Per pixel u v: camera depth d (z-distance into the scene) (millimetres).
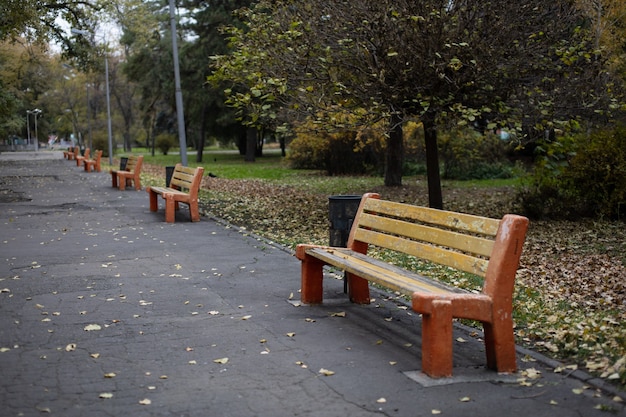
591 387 4453
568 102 12969
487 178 26531
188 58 40906
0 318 6219
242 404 4195
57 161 46281
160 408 4133
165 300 6887
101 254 9594
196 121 47344
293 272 8328
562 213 14539
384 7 11734
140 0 32000
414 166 28656
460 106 11273
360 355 5133
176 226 12539
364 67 12219
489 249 4895
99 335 5680
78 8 30062
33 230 12125
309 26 12438
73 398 4297
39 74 59906
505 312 4758
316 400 4250
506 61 12148
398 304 6766
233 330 5809
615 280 8578
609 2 15891
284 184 24766
